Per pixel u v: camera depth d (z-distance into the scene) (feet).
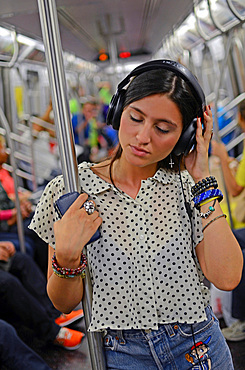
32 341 11.32
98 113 25.27
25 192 15.48
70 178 3.84
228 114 14.06
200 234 4.12
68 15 8.64
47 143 19.13
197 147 4.11
